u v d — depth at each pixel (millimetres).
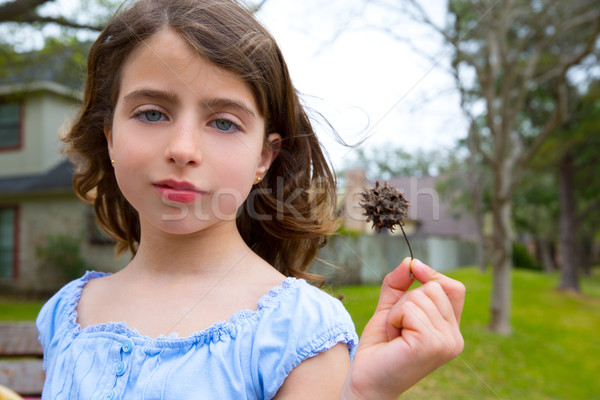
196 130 498
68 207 4734
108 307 589
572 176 6609
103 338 547
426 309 427
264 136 575
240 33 532
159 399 497
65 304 632
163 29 512
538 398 1358
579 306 4688
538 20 3438
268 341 506
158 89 498
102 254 4527
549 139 5352
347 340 511
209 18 525
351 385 429
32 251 4773
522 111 5445
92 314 598
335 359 505
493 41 2766
